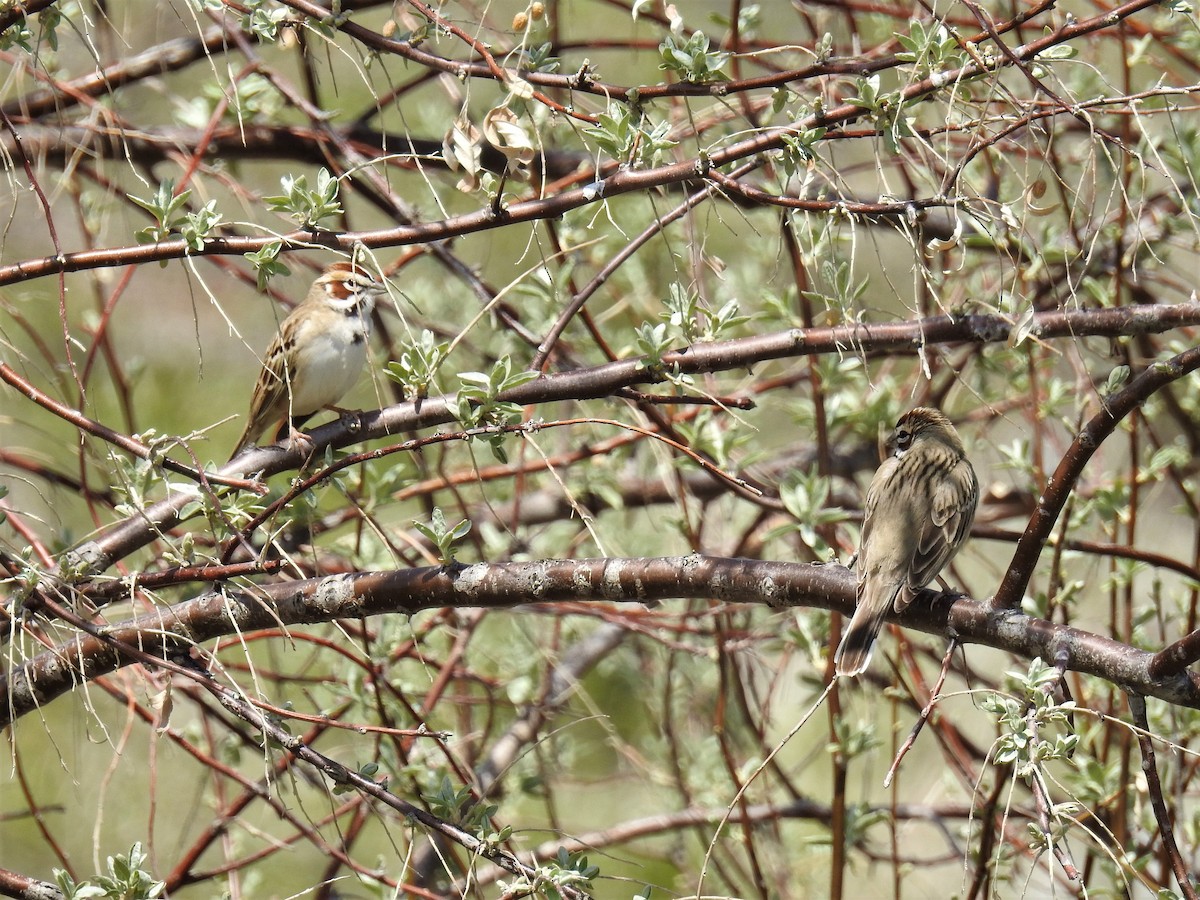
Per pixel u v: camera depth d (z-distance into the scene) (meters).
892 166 11.13
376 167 11.47
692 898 7.36
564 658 13.35
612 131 7.98
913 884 14.19
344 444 8.63
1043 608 10.17
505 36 10.76
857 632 8.30
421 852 11.20
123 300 16.98
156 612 8.07
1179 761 10.06
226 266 11.42
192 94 14.27
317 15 7.99
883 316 14.45
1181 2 7.68
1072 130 11.97
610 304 14.38
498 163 11.81
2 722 8.05
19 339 15.38
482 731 11.95
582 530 12.45
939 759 14.26
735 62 10.95
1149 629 13.24
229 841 10.88
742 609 12.50
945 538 8.87
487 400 7.65
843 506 13.98
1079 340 10.98
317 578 8.12
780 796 14.17
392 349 11.72
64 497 11.67
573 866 7.52
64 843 14.23
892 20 12.27
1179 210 11.58
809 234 8.65
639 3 8.12
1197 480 12.65
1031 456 12.40
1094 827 9.73
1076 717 10.31
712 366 8.41
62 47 12.60
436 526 7.83
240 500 8.20
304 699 13.20
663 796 13.47
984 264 12.12
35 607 7.55
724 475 7.63
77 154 9.79
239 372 17.30
